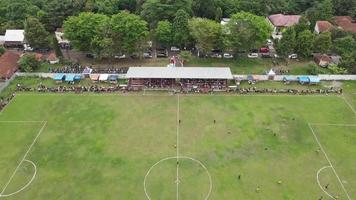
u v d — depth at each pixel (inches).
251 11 6033.5
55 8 5787.4
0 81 4490.7
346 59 4724.4
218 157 3253.0
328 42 4948.3
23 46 5428.2
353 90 4340.6
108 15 5723.4
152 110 3922.2
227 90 4303.6
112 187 2918.3
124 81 4527.6
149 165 3149.6
